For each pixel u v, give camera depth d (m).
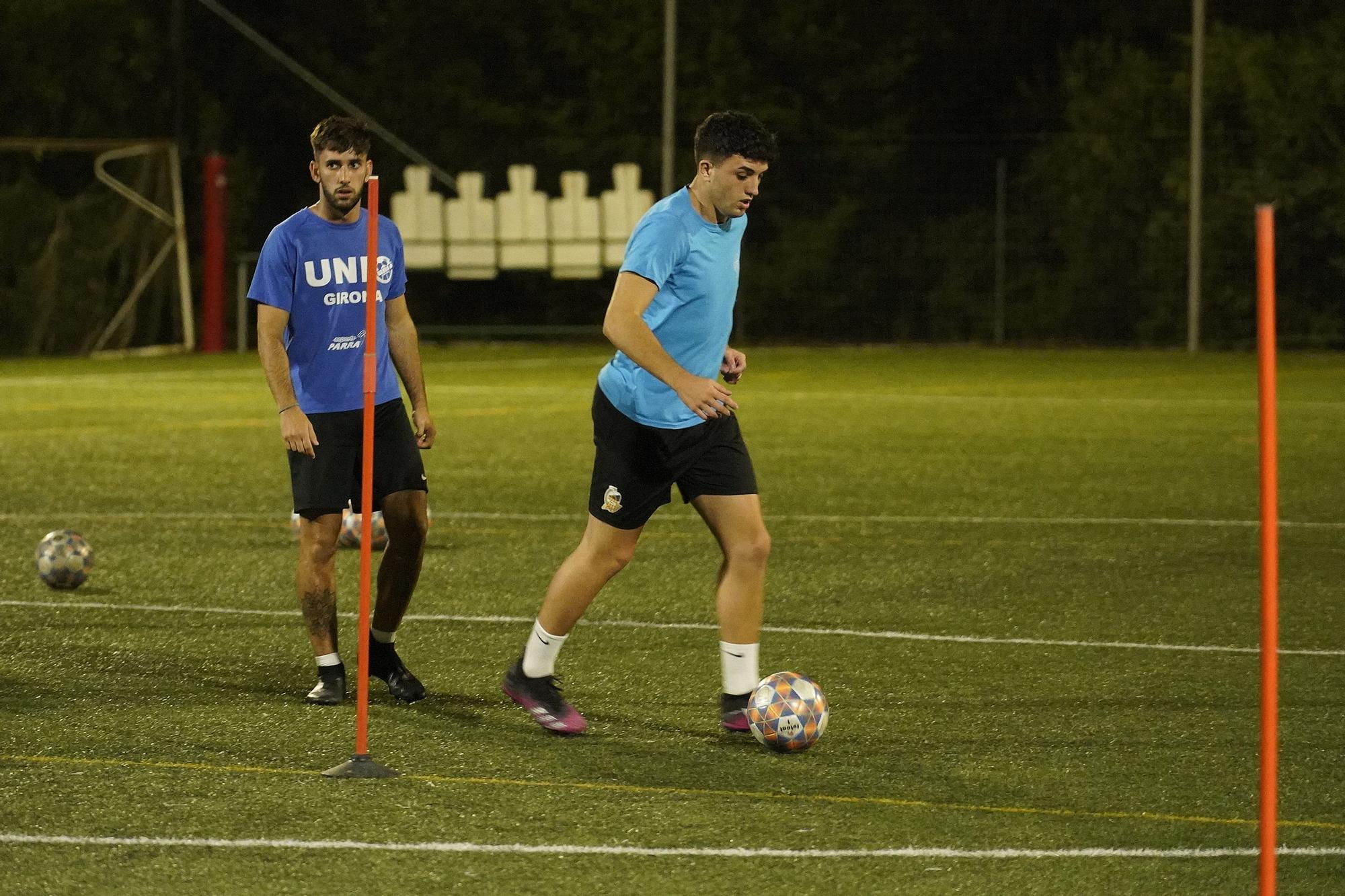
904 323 95.56
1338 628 22.91
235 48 99.06
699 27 99.56
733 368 17.98
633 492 17.28
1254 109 85.50
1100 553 28.97
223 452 43.06
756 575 17.50
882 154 97.88
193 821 14.46
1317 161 85.19
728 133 16.72
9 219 84.19
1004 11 98.69
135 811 14.75
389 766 16.20
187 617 23.44
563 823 14.47
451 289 96.50
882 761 16.45
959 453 43.81
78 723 17.77
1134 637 22.36
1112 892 12.94
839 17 98.94
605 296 96.00
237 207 91.56
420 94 100.69
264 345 18.66
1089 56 92.25
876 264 96.06
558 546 29.47
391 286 19.28
